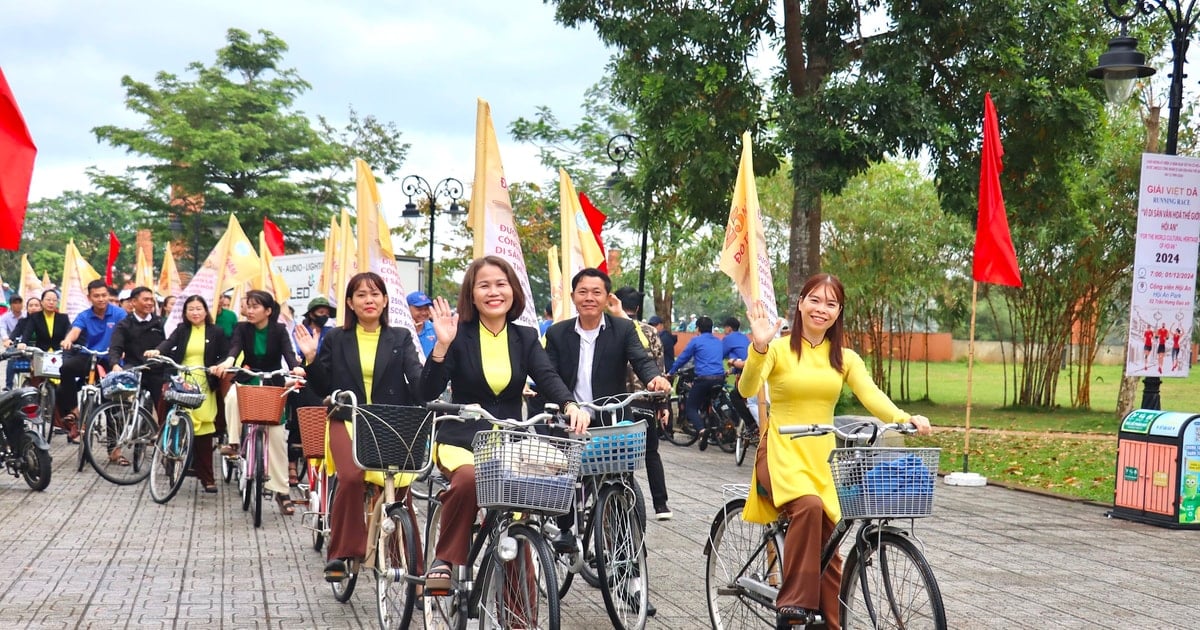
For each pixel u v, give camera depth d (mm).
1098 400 31031
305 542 8859
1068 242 23922
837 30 19156
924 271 26578
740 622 5766
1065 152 19016
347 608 6738
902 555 4707
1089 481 13758
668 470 14617
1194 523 10484
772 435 5250
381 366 6555
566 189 12406
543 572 4930
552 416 5230
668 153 18984
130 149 52906
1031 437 19547
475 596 5293
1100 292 25500
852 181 26625
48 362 13828
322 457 7777
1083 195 23672
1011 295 26688
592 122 34500
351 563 6211
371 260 10242
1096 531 10266
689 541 9211
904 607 4672
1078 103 18016
